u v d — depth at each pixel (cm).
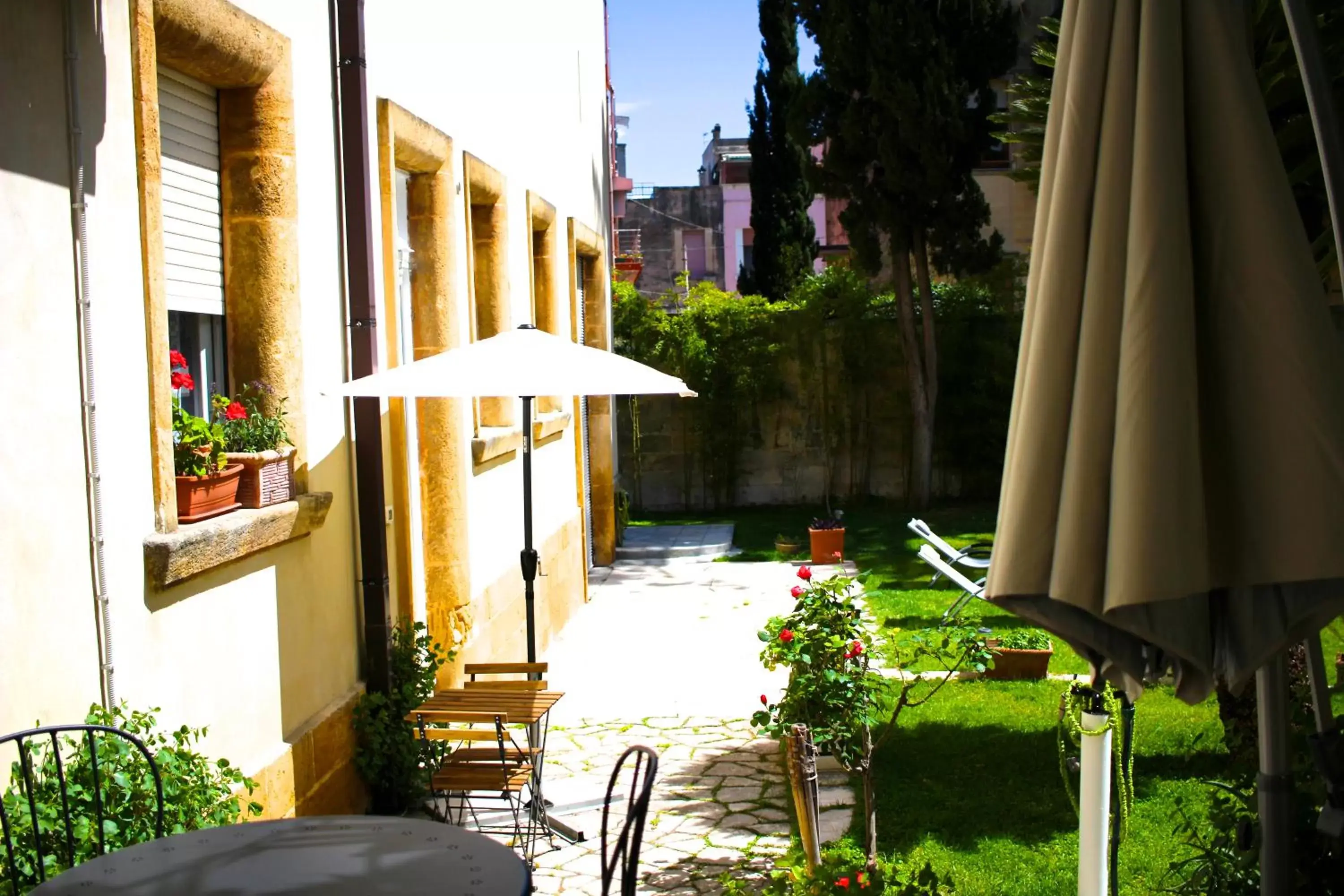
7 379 353
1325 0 441
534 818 612
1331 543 197
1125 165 212
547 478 1144
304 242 593
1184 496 198
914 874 416
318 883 279
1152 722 739
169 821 379
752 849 587
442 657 779
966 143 1736
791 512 1945
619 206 3528
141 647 425
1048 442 213
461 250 868
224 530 473
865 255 1814
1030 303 232
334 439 628
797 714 614
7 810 335
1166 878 485
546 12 1206
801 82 1941
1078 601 204
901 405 1933
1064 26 238
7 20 360
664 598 1327
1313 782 338
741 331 1952
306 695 582
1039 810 610
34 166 370
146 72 436
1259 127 211
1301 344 203
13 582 353
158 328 439
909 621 1086
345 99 643
